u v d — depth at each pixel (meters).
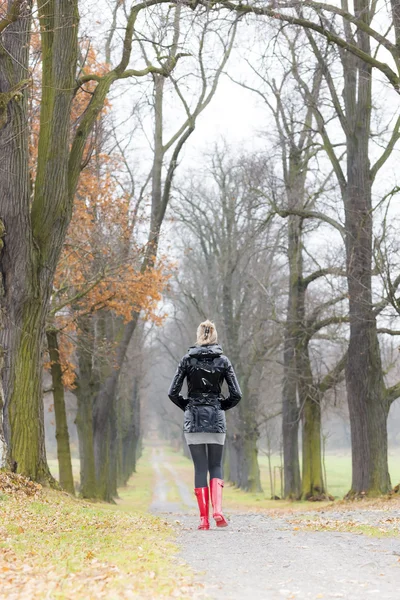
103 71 24.45
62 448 23.86
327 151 26.30
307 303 34.16
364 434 23.81
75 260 23.61
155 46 19.75
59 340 25.38
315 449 32.03
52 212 15.06
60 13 14.95
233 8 19.02
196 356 8.74
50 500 13.43
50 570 5.77
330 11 20.28
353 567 6.18
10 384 14.61
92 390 29.03
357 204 24.62
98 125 22.38
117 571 5.57
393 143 24.62
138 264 26.62
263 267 43.34
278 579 5.56
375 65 21.23
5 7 15.45
